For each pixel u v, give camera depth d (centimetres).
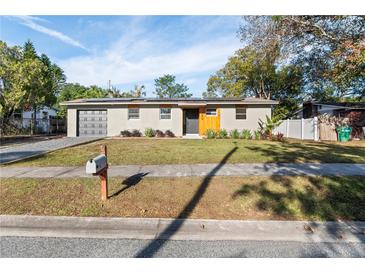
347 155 832
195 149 978
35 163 688
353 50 1028
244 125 1695
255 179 510
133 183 486
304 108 2445
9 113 1834
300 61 1622
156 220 333
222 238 296
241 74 2956
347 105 1964
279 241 289
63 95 3525
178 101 1728
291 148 1030
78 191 439
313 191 438
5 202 389
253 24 1334
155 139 1478
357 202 395
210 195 422
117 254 263
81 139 1464
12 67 1662
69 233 307
